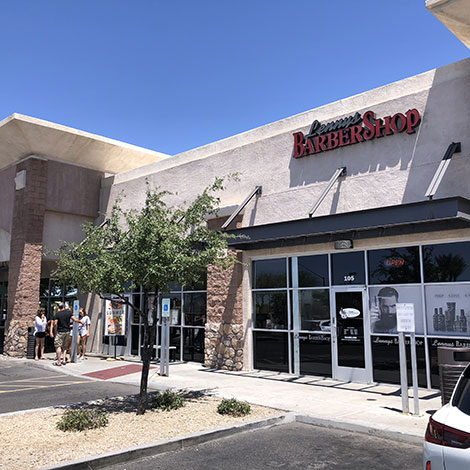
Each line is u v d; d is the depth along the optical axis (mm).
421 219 9695
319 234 11422
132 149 21016
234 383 12008
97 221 20500
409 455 6656
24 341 17609
